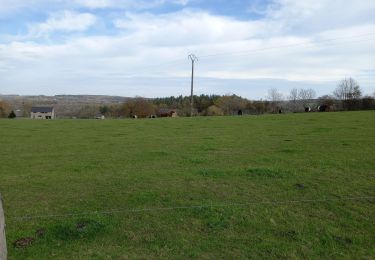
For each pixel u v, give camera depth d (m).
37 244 9.11
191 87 87.69
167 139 27.16
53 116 117.88
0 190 13.32
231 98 112.38
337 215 10.59
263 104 106.75
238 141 24.97
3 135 31.62
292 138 25.69
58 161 18.97
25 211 11.14
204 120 46.88
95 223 10.01
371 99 74.62
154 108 113.56
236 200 11.74
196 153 20.19
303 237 9.41
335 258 8.50
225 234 9.59
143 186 13.37
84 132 33.66
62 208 11.37
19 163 18.66
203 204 11.38
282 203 11.41
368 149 19.66
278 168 15.45
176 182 13.77
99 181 14.26
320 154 18.67
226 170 15.27
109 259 8.48
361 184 13.12
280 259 8.48
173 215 10.63
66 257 8.55
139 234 9.60
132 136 29.69
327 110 73.06
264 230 9.76
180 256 8.61
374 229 9.79
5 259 6.84
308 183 13.34
